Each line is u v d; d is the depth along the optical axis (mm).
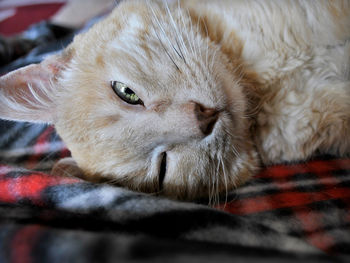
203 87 182
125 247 100
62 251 103
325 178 194
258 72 207
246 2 211
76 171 209
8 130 263
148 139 190
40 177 171
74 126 208
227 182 201
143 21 203
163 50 188
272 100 208
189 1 234
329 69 200
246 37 208
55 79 223
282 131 209
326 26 197
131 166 198
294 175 203
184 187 199
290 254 104
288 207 175
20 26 500
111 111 194
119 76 191
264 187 198
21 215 146
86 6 517
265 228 136
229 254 99
